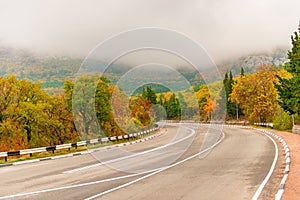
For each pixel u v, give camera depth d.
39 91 49.38
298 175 11.83
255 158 17.50
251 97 57.91
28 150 22.70
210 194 9.59
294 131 37.00
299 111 38.53
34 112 45.69
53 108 46.94
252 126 58.47
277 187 10.20
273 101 55.66
